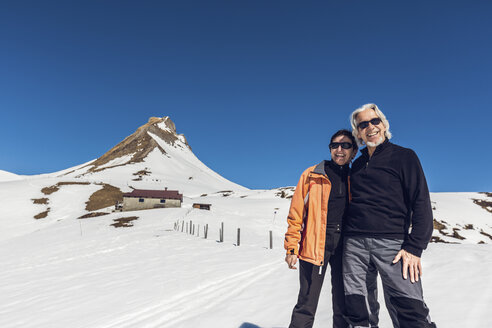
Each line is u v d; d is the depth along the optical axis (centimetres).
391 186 217
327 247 252
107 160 17988
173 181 12531
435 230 5447
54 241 2425
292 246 264
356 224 229
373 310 257
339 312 251
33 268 1236
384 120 239
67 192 6725
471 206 6888
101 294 702
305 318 250
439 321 339
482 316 339
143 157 17100
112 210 5559
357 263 229
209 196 9081
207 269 924
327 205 253
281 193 8181
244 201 6531
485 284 466
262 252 1363
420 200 204
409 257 201
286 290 614
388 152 226
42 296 743
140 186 9900
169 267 998
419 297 200
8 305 687
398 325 214
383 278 216
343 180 255
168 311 541
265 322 427
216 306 543
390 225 214
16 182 7475
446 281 512
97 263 1242
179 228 2962
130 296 661
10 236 4328
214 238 2177
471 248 911
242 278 778
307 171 273
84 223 3794
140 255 1380
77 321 527
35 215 5356
